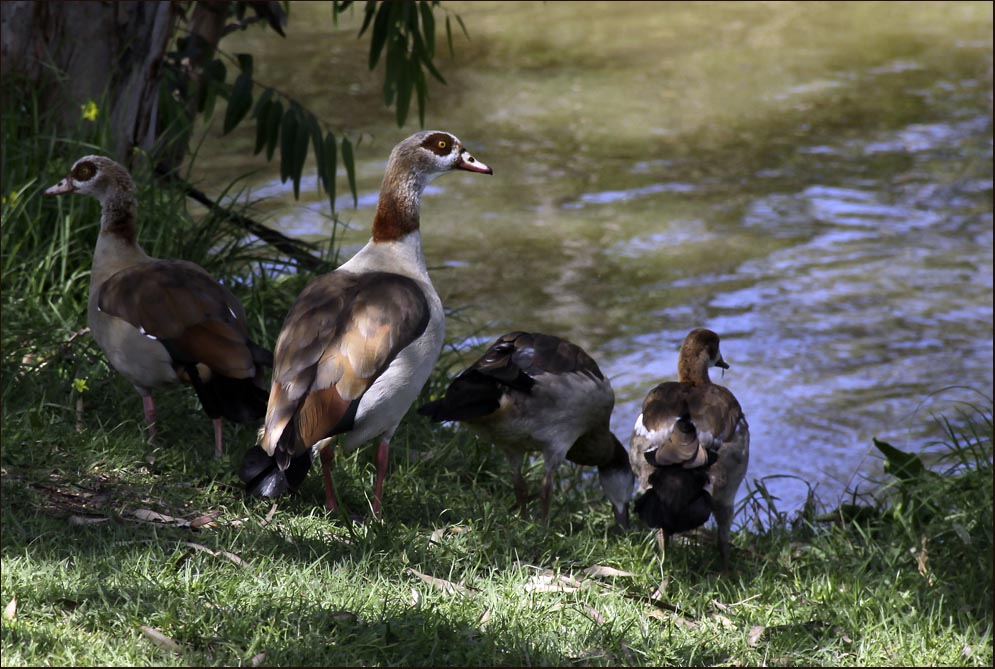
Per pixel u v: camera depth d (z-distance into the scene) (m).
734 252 21.12
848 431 15.22
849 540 10.65
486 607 7.73
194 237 13.44
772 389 16.19
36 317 11.60
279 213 21.94
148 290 9.55
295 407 8.41
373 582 7.92
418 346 8.86
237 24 16.00
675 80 32.69
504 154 26.31
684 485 8.84
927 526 10.78
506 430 9.52
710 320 18.38
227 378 9.43
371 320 8.64
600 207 23.28
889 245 21.50
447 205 23.23
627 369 16.61
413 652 6.98
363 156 25.89
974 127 28.28
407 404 9.00
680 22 39.78
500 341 9.86
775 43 36.81
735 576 9.38
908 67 33.75
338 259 15.16
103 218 10.35
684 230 22.11
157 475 9.42
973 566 9.84
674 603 8.48
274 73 32.34
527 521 9.74
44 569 7.36
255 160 25.41
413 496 10.01
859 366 16.92
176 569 7.74
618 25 39.41
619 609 8.03
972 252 21.19
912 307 18.91
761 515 12.94
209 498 9.16
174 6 14.08
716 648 7.69
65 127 13.60
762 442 14.85
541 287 19.34
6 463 9.16
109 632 6.73
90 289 10.29
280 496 9.19
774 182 24.72
